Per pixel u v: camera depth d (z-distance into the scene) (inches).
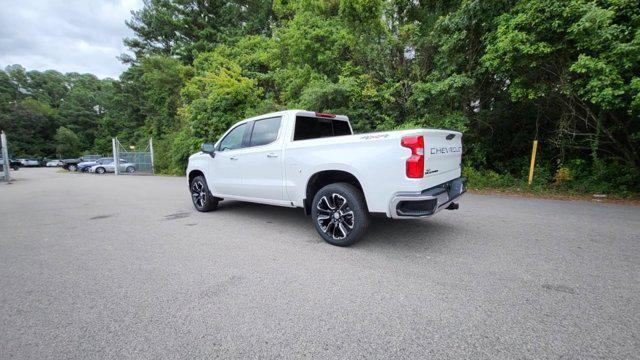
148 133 1348.4
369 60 433.4
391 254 147.3
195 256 152.6
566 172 310.3
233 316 97.7
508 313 94.9
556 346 79.4
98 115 2484.0
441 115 368.2
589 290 108.1
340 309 100.0
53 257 157.9
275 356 78.7
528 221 201.3
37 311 104.4
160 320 96.7
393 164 136.3
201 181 256.2
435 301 103.0
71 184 619.2
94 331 92.0
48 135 2405.3
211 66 834.2
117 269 139.0
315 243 168.1
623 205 246.5
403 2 426.9
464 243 160.1
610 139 314.8
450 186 167.3
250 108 613.0
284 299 107.3
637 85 221.8
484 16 312.7
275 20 969.5
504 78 334.3
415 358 76.5
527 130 394.3
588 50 255.1
